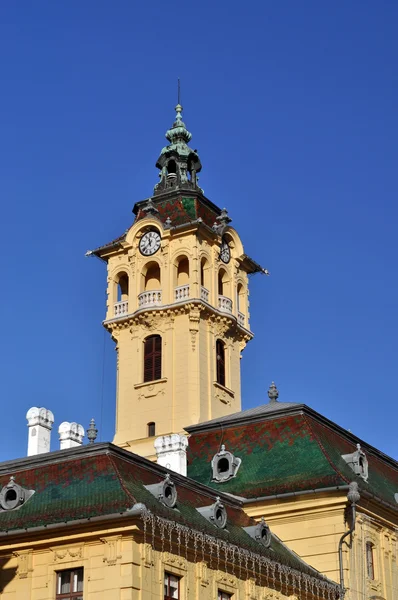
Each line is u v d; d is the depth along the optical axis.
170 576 57.12
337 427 81.06
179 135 112.56
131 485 59.84
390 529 75.12
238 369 104.06
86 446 62.94
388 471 83.94
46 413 77.69
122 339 102.56
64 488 60.88
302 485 71.50
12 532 57.38
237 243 106.56
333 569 68.56
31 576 56.97
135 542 55.06
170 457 77.00
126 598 53.78
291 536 70.44
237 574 61.69
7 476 64.62
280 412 79.56
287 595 64.81
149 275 104.38
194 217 103.88
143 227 103.75
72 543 56.34
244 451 78.19
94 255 106.12
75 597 55.69
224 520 64.12
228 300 103.25
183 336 99.25
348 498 68.12
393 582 73.50
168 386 98.25
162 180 109.75
